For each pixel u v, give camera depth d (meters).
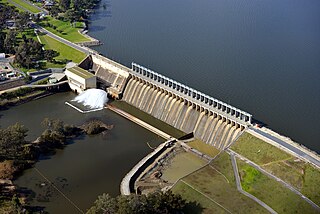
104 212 198.50
